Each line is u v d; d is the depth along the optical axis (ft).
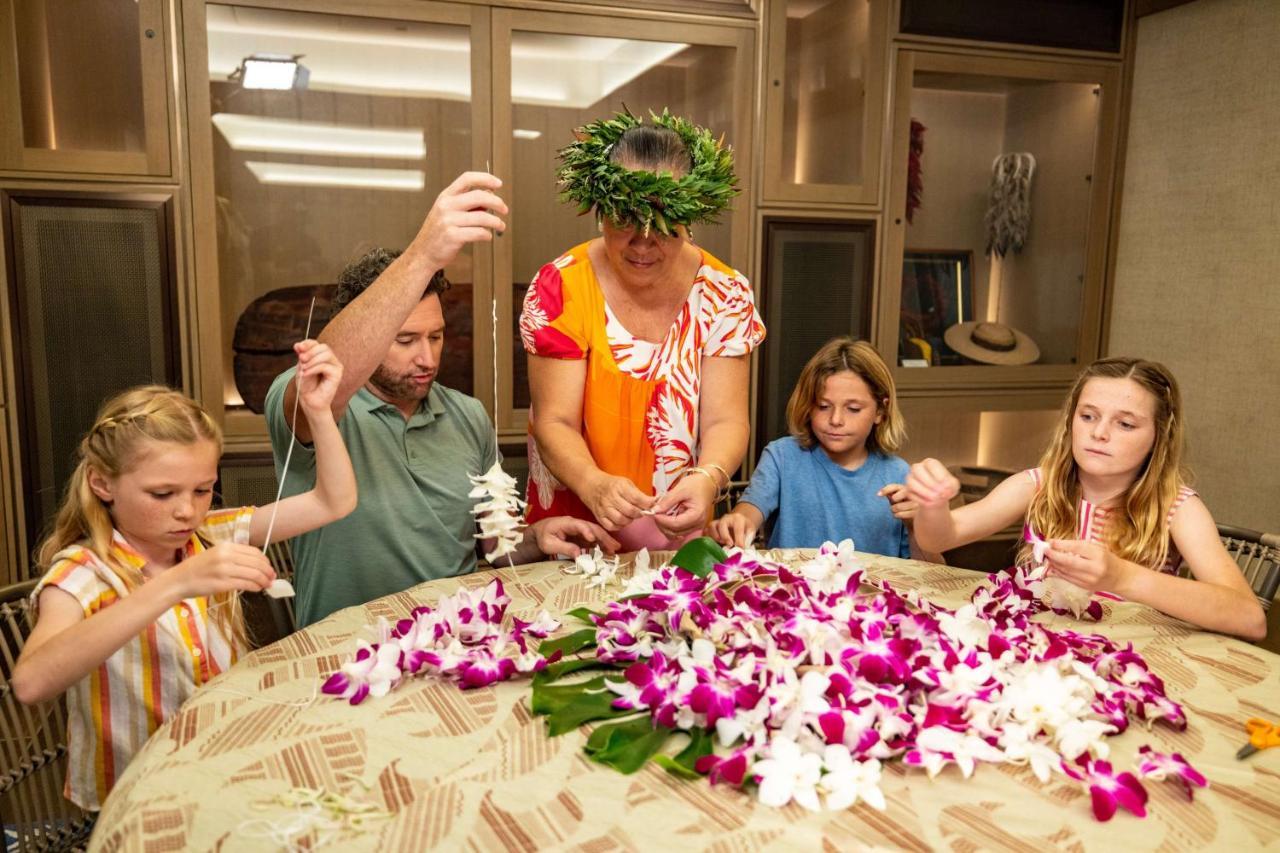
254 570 3.50
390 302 4.47
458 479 5.62
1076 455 5.20
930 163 9.87
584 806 2.79
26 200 7.61
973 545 9.78
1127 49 10.25
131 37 7.63
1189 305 9.85
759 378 9.63
